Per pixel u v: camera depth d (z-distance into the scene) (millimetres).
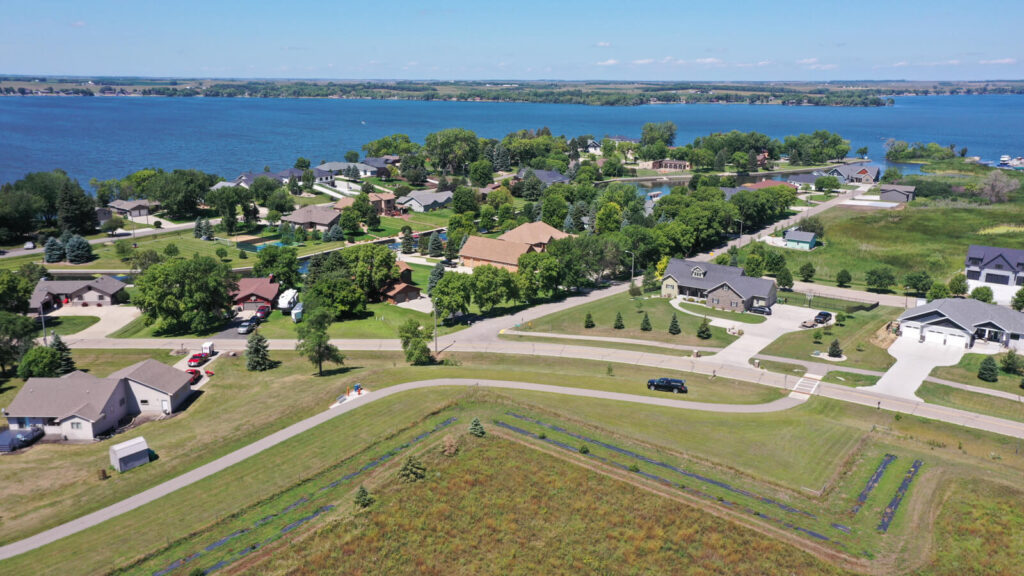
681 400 72500
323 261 120438
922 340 92312
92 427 64812
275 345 95000
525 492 52188
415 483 53031
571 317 106312
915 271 127062
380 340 97562
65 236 142875
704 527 48156
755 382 79062
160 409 71438
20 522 48969
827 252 142250
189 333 99812
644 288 122250
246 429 63562
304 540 46062
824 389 76688
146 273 101125
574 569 43625
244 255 143125
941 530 48719
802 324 99938
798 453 59969
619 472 55344
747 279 110062
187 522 48688
